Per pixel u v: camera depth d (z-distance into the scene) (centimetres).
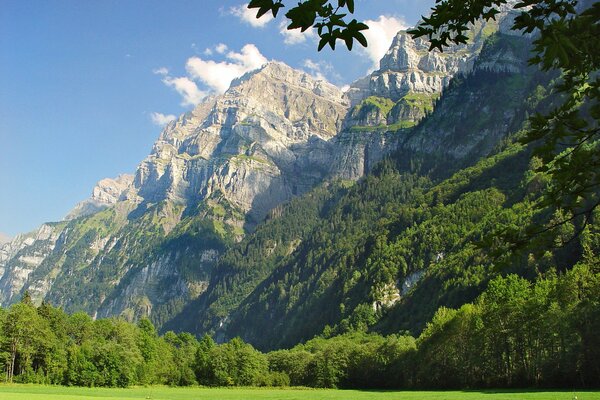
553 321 9556
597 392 8081
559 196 1070
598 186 1036
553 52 820
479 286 18575
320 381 15750
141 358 15850
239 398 10544
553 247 1060
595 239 13275
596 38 883
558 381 9550
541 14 909
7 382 13750
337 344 16362
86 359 14525
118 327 17988
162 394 11894
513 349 10675
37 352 14625
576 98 1007
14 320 14050
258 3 720
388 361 14638
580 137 1018
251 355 16812
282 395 11756
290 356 17450
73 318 18575
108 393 11369
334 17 717
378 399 9306
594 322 8881
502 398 7562
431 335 13025
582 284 9950
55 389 12238
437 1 1000
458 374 11838
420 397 9312
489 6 980
